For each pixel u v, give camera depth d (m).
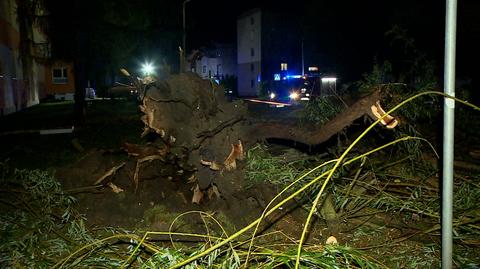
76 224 4.49
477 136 8.49
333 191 5.18
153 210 4.84
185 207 5.12
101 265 3.83
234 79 55.28
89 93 42.09
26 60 26.17
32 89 32.59
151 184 5.52
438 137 7.46
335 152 6.65
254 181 5.20
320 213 4.78
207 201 5.30
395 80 8.15
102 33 14.45
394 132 6.26
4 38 22.27
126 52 14.72
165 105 5.07
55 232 4.59
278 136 5.43
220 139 5.12
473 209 4.77
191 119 5.07
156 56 14.91
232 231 4.53
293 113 7.53
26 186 5.42
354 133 7.71
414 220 4.86
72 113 22.45
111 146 9.91
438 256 3.95
